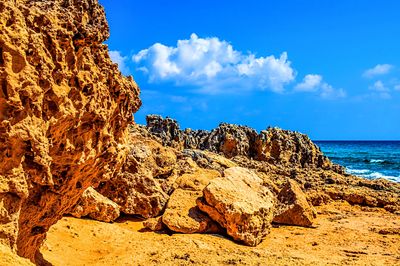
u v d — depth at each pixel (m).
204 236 16.59
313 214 23.03
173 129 40.66
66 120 7.77
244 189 18.44
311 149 45.53
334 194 28.88
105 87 9.02
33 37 6.88
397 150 133.62
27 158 7.25
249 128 45.00
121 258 12.52
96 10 8.95
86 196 16.83
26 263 6.62
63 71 7.61
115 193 18.88
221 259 12.34
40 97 6.97
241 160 38.41
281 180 32.25
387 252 16.30
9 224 6.91
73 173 8.85
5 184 6.73
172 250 13.45
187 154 29.94
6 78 6.34
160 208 18.91
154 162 24.31
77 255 12.61
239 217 16.48
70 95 7.95
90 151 8.92
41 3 7.81
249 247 16.27
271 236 18.55
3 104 6.45
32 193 8.20
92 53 8.81
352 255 15.65
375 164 74.44
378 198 27.80
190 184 19.80
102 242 14.33
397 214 25.19
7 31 6.43
